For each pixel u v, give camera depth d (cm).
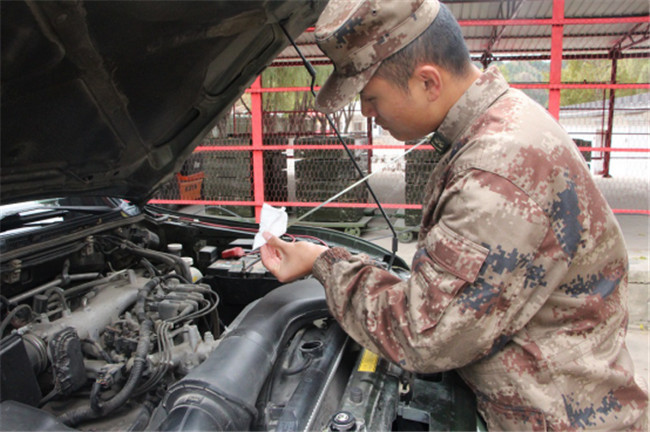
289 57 696
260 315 137
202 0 91
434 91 106
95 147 127
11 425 95
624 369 111
